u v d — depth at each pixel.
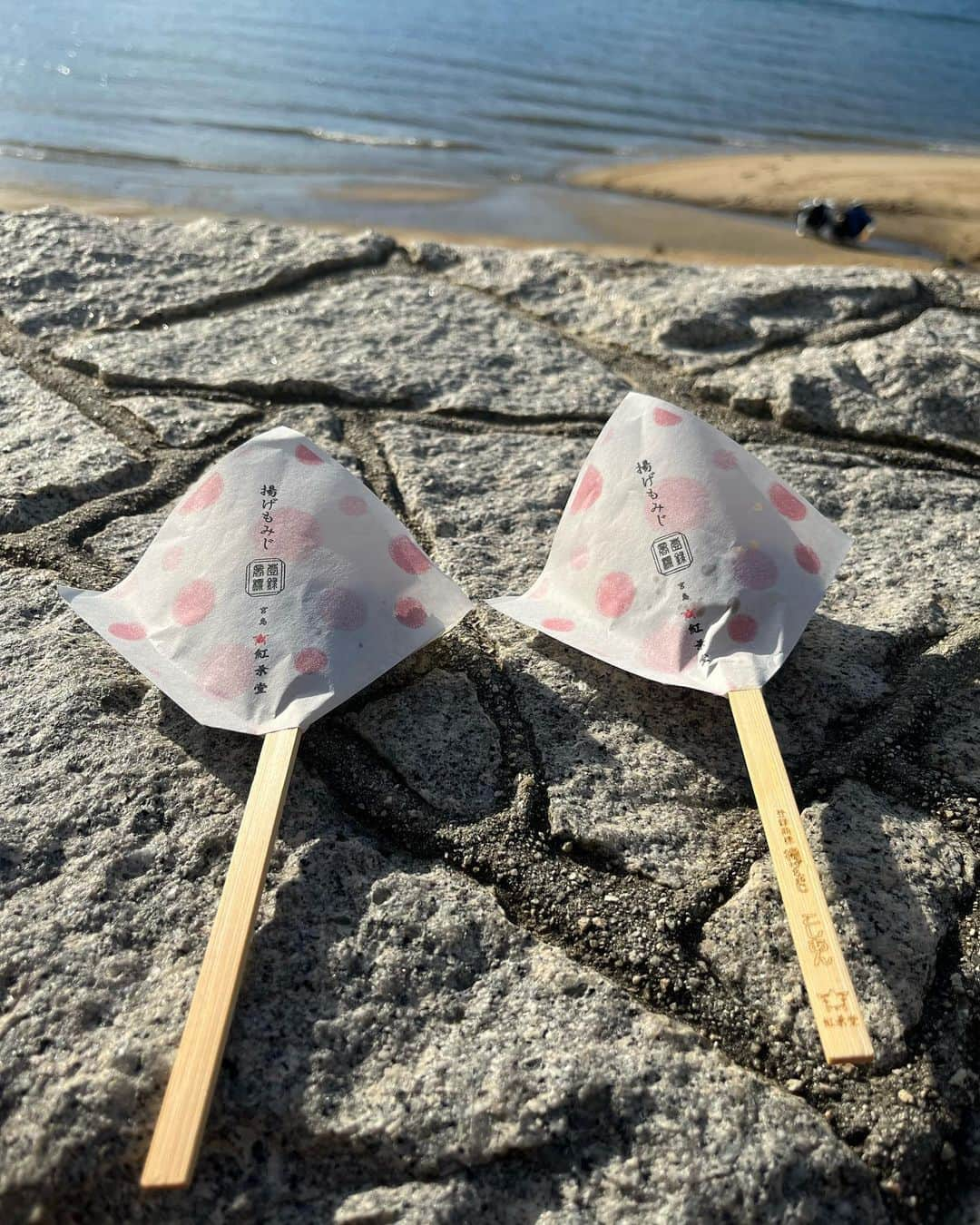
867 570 0.34
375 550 0.27
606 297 0.52
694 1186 0.19
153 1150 0.18
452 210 1.02
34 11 2.14
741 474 0.28
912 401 0.43
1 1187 0.18
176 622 0.27
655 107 1.60
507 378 0.45
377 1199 0.19
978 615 0.32
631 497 0.29
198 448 0.39
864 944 0.23
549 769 0.26
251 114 1.39
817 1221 0.19
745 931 0.23
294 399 0.43
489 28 2.24
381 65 1.79
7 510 0.35
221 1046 0.19
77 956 0.22
